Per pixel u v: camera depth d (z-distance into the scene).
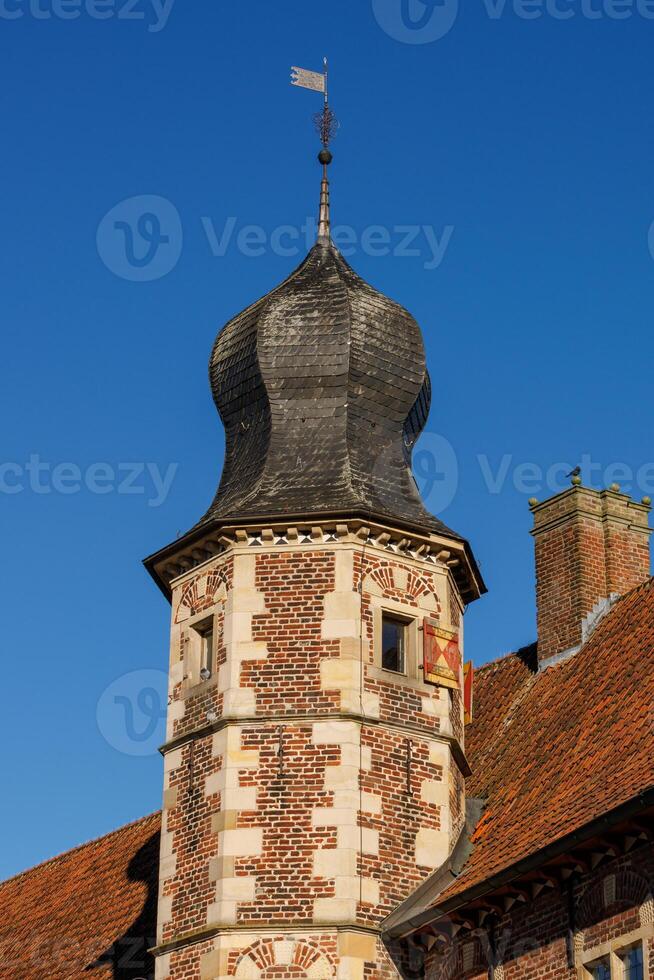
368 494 35.91
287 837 33.22
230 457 38.06
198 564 36.41
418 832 33.88
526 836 32.44
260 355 37.69
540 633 40.75
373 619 34.91
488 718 40.16
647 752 31.33
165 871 34.44
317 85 42.09
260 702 34.28
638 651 36.28
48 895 47.44
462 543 36.22
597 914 29.11
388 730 34.31
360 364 37.53
